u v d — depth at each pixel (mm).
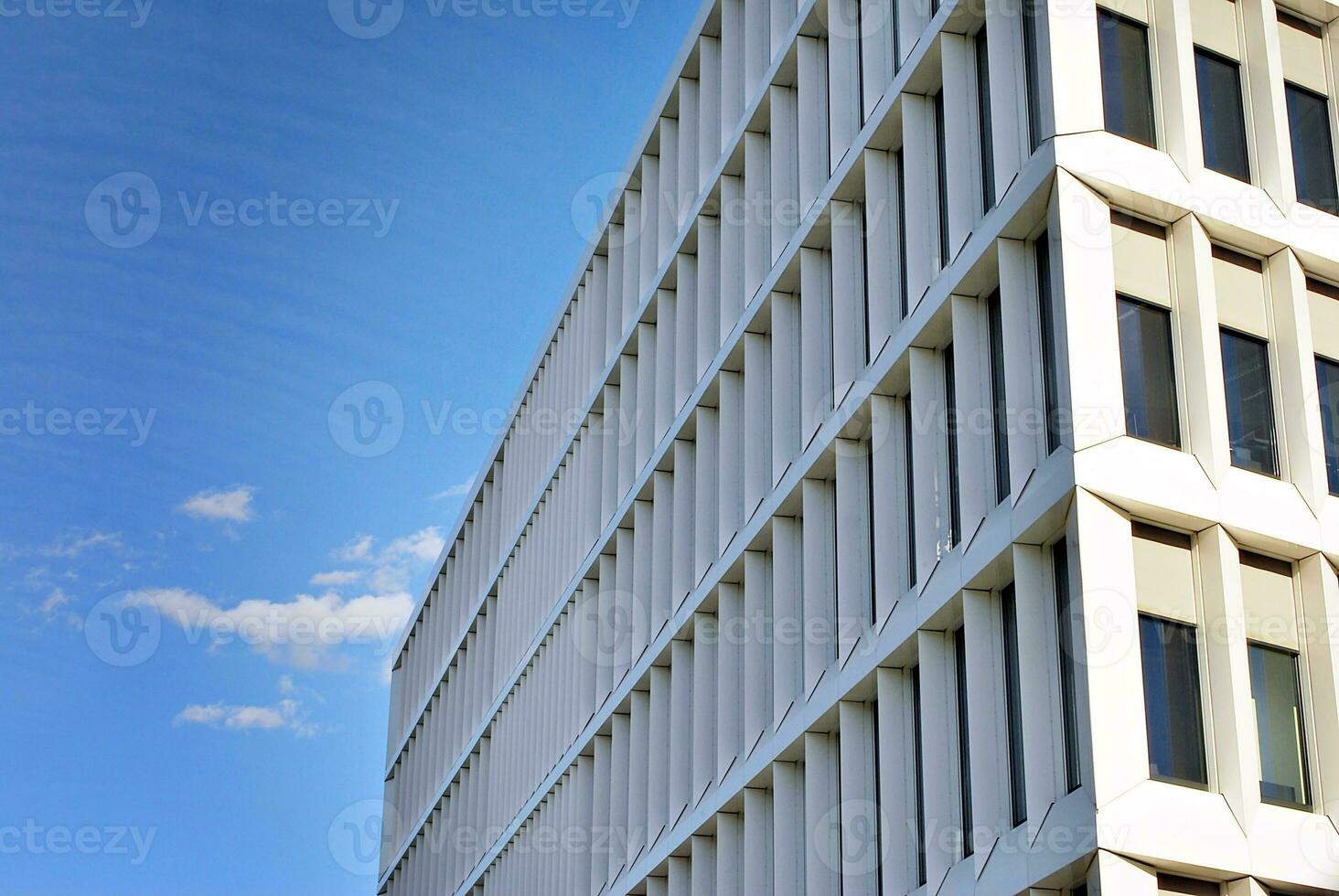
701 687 34312
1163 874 20281
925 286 27219
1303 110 27453
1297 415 24125
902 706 26094
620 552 40938
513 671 50406
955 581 24266
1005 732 23094
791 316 33125
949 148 26719
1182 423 23109
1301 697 22484
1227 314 24766
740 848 31844
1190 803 20500
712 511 35812
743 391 35312
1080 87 24297
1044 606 22359
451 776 55438
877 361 28125
